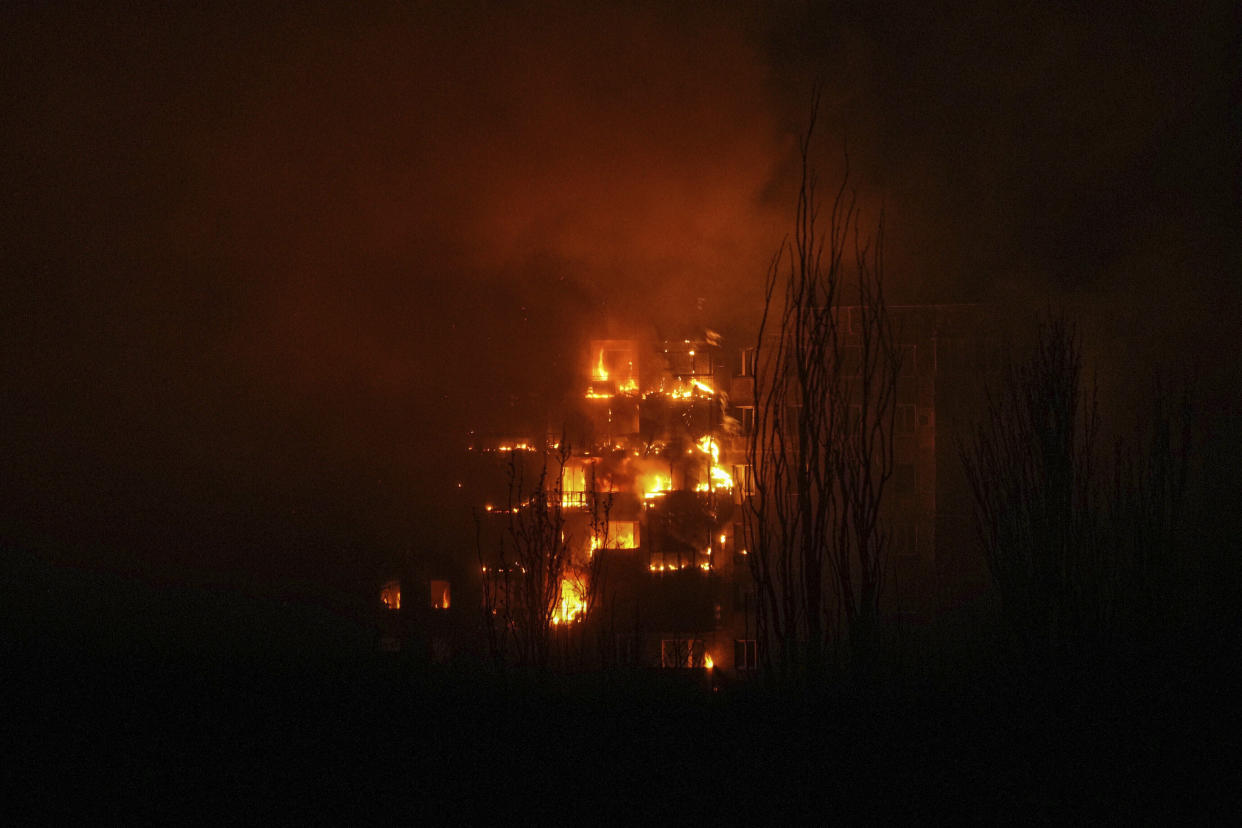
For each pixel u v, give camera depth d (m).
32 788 5.15
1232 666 5.12
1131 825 4.29
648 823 4.51
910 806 4.50
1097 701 4.99
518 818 4.65
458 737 5.55
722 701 5.62
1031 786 4.61
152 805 4.87
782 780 4.80
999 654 5.29
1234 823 4.25
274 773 5.29
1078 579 5.16
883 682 5.11
